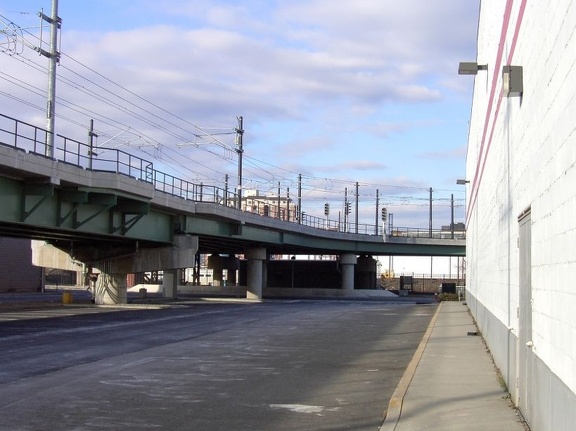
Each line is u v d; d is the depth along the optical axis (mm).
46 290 84875
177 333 24859
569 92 5672
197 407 10797
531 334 8234
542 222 7199
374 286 96000
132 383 13188
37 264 49469
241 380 13656
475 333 22859
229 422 9703
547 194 6852
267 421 9773
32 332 24562
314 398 11633
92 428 9258
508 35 10891
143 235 42719
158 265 46938
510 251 11086
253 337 23531
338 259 92750
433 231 103625
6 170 27297
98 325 28375
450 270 127250
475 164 25969
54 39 34562
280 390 12461
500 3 12508
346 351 19156
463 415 9453
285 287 93375
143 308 43406
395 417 9547
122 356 17594
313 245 73688
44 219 31688
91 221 36125
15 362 16266
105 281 48125
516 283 10094
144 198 38094
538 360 7535
